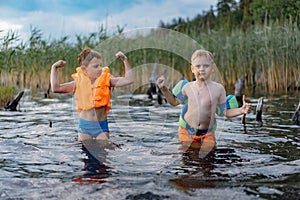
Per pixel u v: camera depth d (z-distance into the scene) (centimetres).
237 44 1145
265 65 1061
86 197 232
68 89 440
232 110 417
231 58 1144
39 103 764
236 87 815
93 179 268
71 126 493
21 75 1042
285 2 1442
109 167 300
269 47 1059
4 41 874
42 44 1053
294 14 1338
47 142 398
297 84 1011
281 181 258
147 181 260
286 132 446
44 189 249
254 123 509
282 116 568
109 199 227
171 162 313
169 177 270
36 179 271
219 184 252
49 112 630
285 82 1022
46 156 338
